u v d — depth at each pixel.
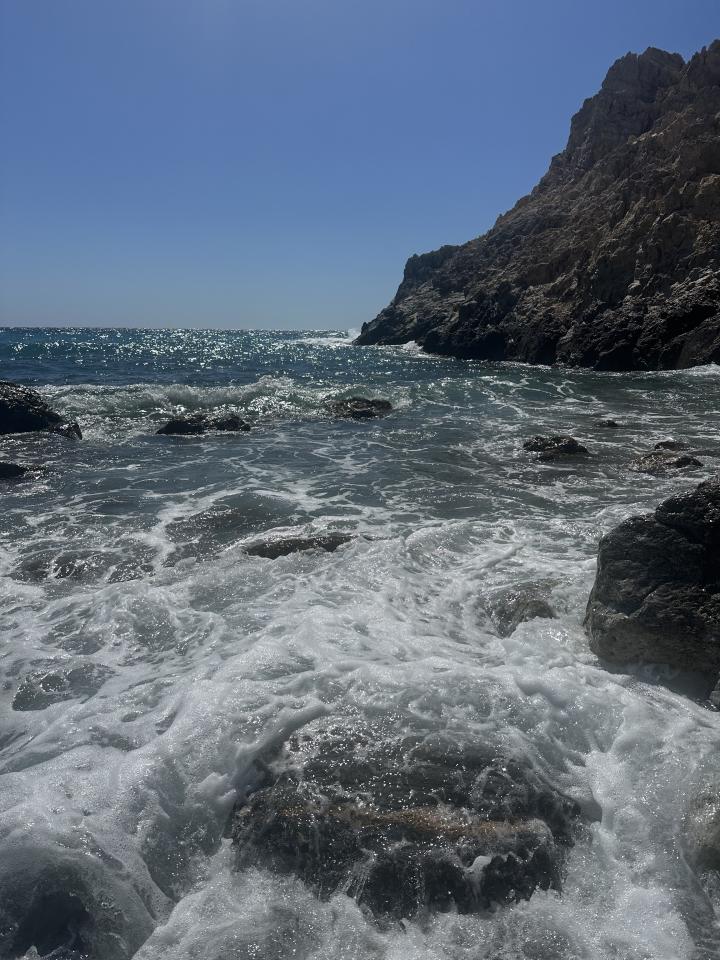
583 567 6.98
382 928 2.91
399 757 3.81
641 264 37.34
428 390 23.80
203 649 5.21
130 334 131.12
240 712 4.15
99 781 3.66
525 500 9.91
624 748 3.93
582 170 58.03
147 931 2.93
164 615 5.86
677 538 5.10
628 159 48.38
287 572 6.82
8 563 7.22
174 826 3.42
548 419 18.61
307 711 4.16
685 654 4.70
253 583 6.54
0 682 4.82
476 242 65.12
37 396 15.88
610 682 4.62
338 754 3.83
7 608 6.11
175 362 38.97
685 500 5.20
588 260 42.00
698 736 3.99
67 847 3.20
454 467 12.33
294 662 4.80
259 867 3.23
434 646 5.23
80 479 11.18
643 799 3.56
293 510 9.31
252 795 3.60
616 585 5.17
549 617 5.71
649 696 4.49
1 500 9.74
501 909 3.01
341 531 8.26
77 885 3.04
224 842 3.39
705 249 34.78
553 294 43.06
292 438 15.74
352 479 11.34
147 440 15.27
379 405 20.20
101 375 29.27
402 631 5.49
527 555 7.39
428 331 54.75
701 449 13.97
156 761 3.77
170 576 6.82
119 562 7.26
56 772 3.74
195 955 2.78
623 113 56.66
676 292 34.66
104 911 2.97
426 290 66.44
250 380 28.69
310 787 3.60
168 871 3.22
